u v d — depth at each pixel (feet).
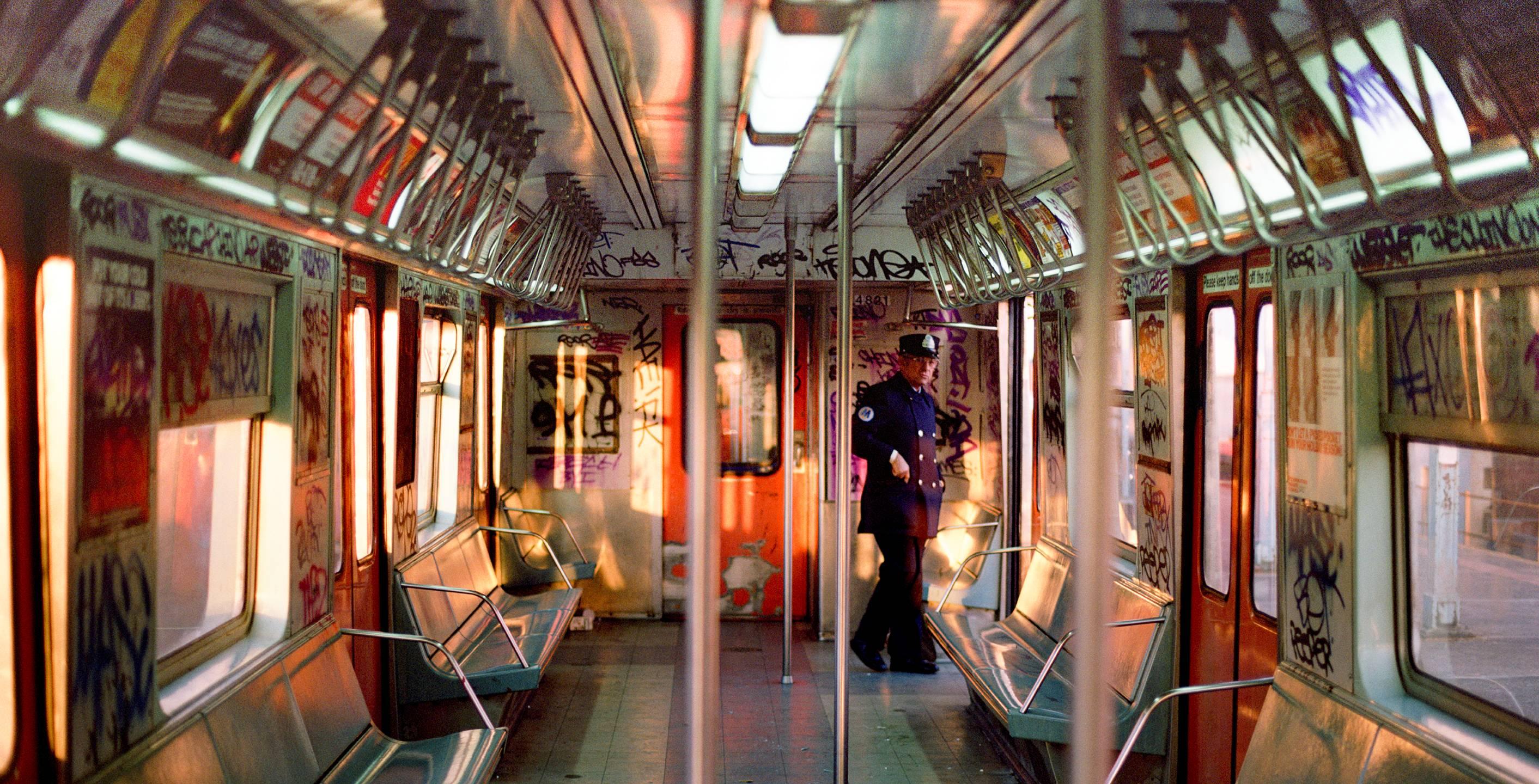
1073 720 5.33
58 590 9.25
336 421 16.40
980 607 28.53
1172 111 11.26
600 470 31.55
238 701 12.46
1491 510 10.88
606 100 12.67
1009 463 26.04
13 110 7.18
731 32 9.25
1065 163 16.90
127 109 7.83
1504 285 10.33
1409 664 12.20
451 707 19.63
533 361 31.37
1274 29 9.32
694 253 6.26
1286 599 13.92
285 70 10.31
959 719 23.44
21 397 9.09
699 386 6.31
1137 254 15.35
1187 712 17.35
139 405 10.50
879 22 9.16
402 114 13.48
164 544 12.16
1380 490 12.27
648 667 27.12
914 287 28.73
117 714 10.09
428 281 21.91
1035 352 24.40
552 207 21.33
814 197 21.11
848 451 14.64
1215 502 16.58
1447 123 9.36
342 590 17.47
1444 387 11.27
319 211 12.07
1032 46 9.90
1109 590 5.31
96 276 9.61
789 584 25.99
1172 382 17.26
